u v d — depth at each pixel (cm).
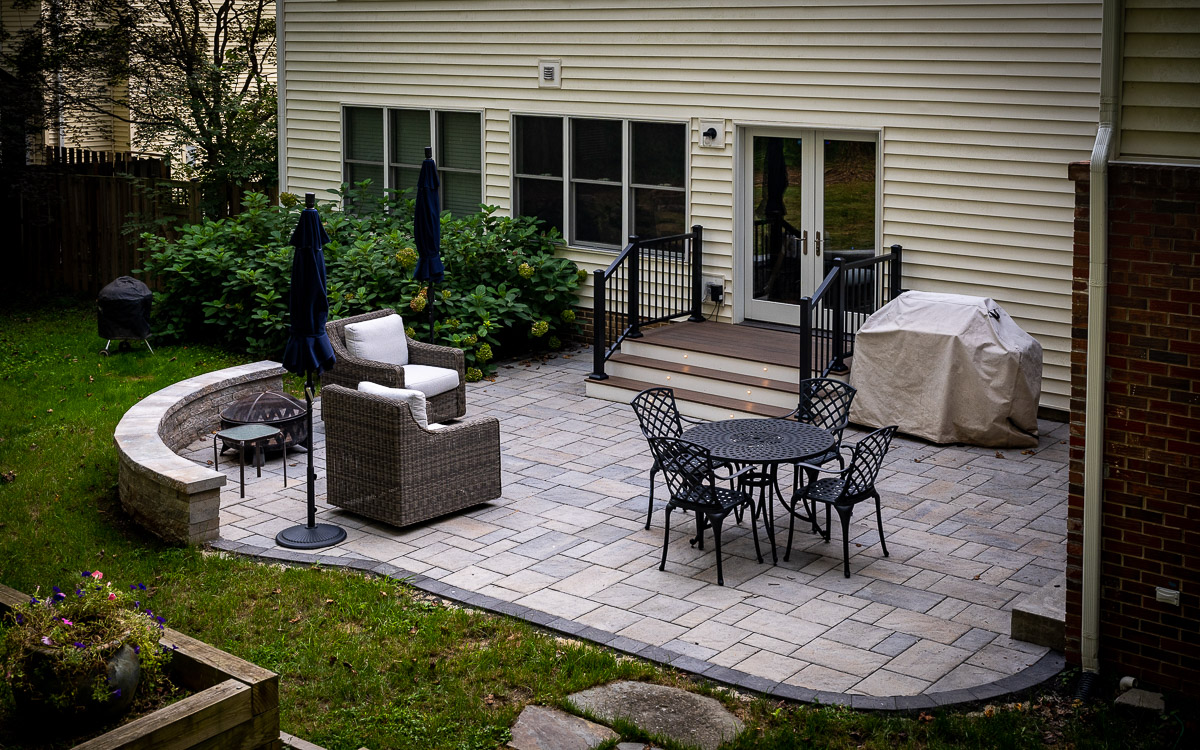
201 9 2130
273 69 2305
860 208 1297
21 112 1953
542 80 1522
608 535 928
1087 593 680
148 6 2066
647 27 1409
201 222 1772
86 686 548
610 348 1356
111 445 1125
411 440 914
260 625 770
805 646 738
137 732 525
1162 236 637
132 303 1448
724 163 1377
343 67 1758
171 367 1407
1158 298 643
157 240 1590
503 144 1589
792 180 1341
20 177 1861
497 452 983
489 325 1396
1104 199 646
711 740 629
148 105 2078
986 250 1200
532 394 1331
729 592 820
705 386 1259
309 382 907
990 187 1184
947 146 1204
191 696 562
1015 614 741
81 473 1055
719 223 1398
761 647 736
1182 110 634
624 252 1330
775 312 1386
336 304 1395
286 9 1814
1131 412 659
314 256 891
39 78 1978
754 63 1327
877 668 708
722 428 927
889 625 767
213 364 1423
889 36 1220
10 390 1314
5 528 937
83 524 946
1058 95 1126
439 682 696
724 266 1405
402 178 1733
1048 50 1123
